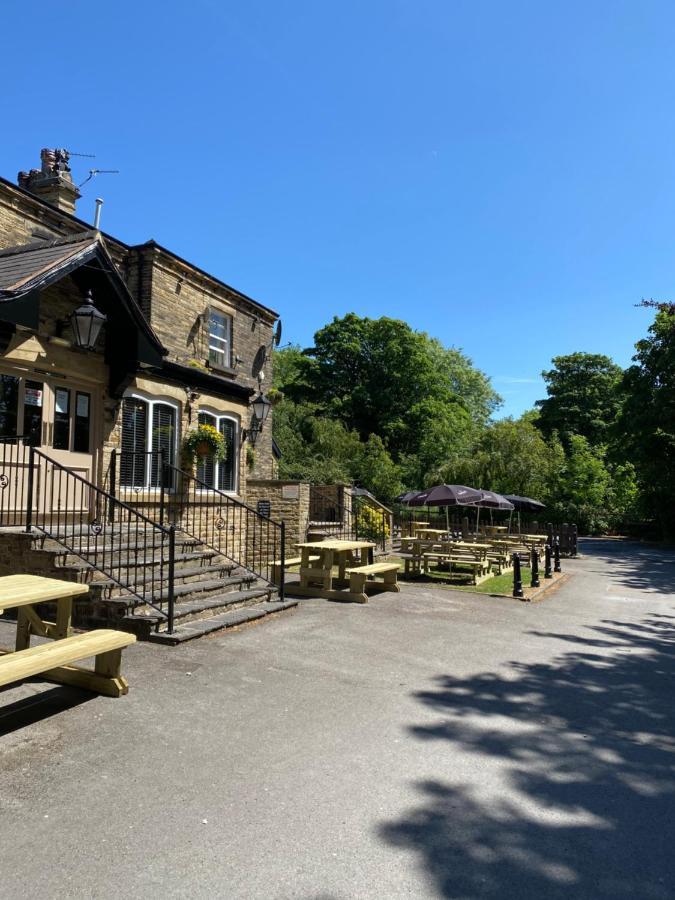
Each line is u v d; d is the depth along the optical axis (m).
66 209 13.63
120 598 7.46
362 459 33.41
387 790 4.02
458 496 16.02
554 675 6.80
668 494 32.12
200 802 3.76
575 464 35.56
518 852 3.37
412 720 5.25
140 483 11.23
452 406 48.72
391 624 8.89
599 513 35.56
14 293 7.84
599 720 5.48
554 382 54.25
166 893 2.91
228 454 13.65
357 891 2.98
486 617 9.84
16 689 5.48
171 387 11.88
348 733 4.91
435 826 3.60
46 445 9.42
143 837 3.36
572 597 12.66
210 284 15.56
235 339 16.70
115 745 4.48
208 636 7.50
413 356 46.19
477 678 6.53
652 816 3.82
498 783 4.19
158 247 13.73
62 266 8.60
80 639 5.11
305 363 47.84
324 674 6.37
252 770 4.21
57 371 9.50
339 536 16.72
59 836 3.34
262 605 9.23
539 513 34.84
